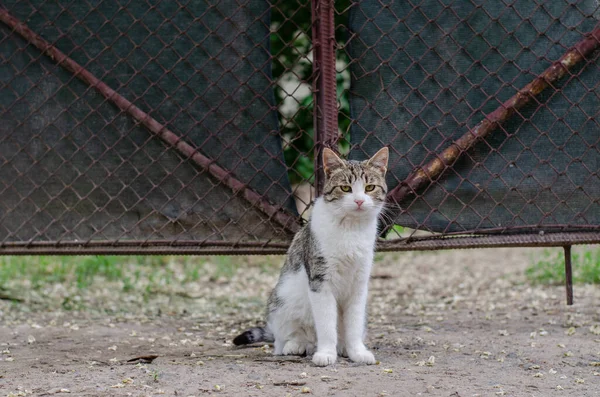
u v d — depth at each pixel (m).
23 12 4.06
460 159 4.00
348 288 3.76
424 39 3.98
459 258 6.19
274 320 3.84
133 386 3.55
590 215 4.03
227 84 4.02
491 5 3.97
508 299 4.61
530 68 3.98
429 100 3.99
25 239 4.11
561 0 3.97
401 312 4.45
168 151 4.05
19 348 3.92
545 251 5.09
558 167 4.01
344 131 4.19
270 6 4.00
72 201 4.09
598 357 3.77
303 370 3.65
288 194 4.04
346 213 3.71
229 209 4.05
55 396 3.49
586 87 3.99
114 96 4.04
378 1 3.98
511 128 4.00
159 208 4.07
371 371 3.65
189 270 5.45
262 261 6.00
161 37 4.02
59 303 4.56
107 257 5.36
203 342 4.02
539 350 3.84
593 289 4.66
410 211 4.02
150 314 4.44
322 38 3.97
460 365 3.71
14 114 4.09
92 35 4.04
